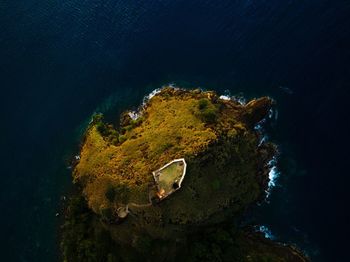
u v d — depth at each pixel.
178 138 116.81
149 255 109.94
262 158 122.44
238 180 115.00
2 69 157.38
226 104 130.50
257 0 156.88
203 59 148.62
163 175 110.44
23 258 122.56
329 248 110.00
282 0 153.62
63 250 120.19
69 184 131.38
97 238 113.75
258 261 106.56
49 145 140.50
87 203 118.31
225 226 112.38
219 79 142.75
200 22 157.62
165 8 164.50
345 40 138.25
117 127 139.12
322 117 127.31
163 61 151.50
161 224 108.31
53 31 165.62
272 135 127.44
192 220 108.62
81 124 143.25
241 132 120.75
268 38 146.88
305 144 124.38
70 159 136.12
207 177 111.75
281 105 132.25
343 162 119.69
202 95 131.88
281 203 117.44
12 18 171.38
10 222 128.50
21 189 133.62
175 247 109.19
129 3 169.12
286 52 142.00
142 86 147.38
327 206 114.94
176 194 109.38
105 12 168.12
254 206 117.88
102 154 121.38
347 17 142.50
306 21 146.12
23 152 140.12
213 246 107.62
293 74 137.00
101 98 147.62
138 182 111.19
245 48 147.00
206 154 112.50
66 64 156.75
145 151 116.81
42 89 151.88
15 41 164.25
